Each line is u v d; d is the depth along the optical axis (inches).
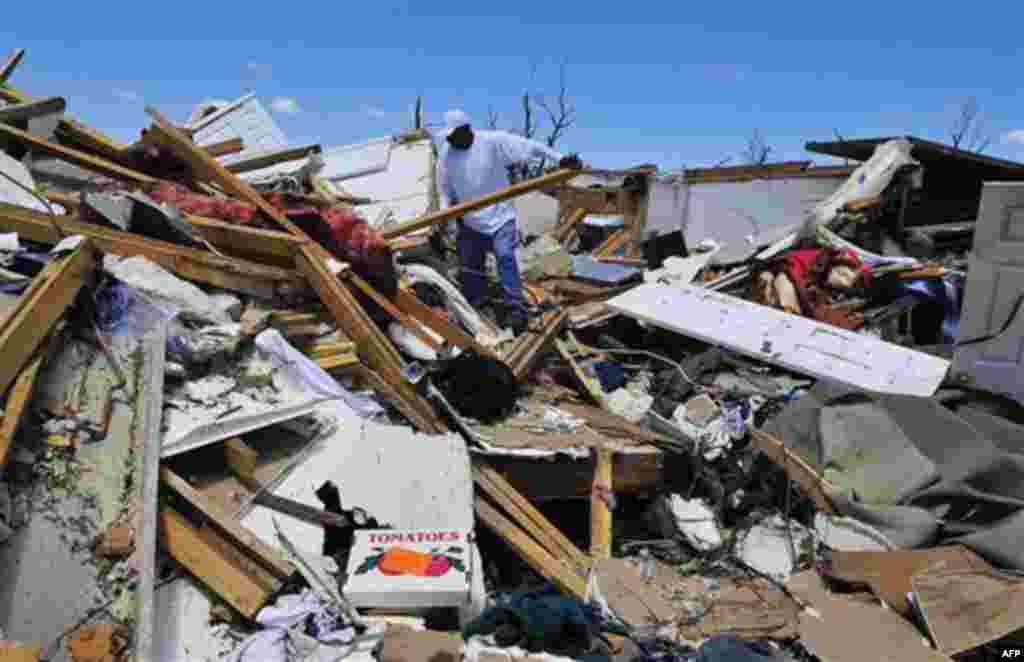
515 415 195.3
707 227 458.3
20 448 118.0
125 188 213.9
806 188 421.1
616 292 326.3
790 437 182.1
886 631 133.9
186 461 135.4
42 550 109.9
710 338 245.6
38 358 127.1
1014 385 183.6
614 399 232.5
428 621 125.3
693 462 184.2
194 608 115.0
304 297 189.6
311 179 311.6
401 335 198.5
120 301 148.5
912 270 264.4
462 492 150.9
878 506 159.2
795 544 166.7
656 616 142.9
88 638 102.7
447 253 298.2
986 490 154.4
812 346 226.8
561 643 124.0
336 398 161.8
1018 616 127.2
